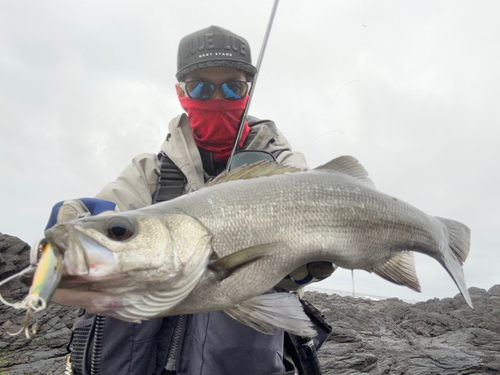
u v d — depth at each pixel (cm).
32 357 161
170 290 46
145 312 46
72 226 42
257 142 82
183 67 82
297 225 54
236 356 63
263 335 65
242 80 83
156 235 46
